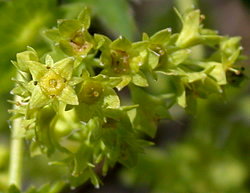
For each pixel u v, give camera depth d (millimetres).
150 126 68
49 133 67
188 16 71
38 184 101
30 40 80
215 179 101
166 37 66
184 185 100
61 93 62
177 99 69
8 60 81
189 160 102
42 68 63
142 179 102
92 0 83
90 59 66
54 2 79
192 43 71
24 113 64
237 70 71
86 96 63
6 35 80
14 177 78
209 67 69
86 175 69
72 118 68
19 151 78
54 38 65
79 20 65
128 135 65
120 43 65
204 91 69
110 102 63
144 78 65
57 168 100
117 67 65
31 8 79
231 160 102
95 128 65
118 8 84
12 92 63
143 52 66
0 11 78
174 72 67
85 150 68
